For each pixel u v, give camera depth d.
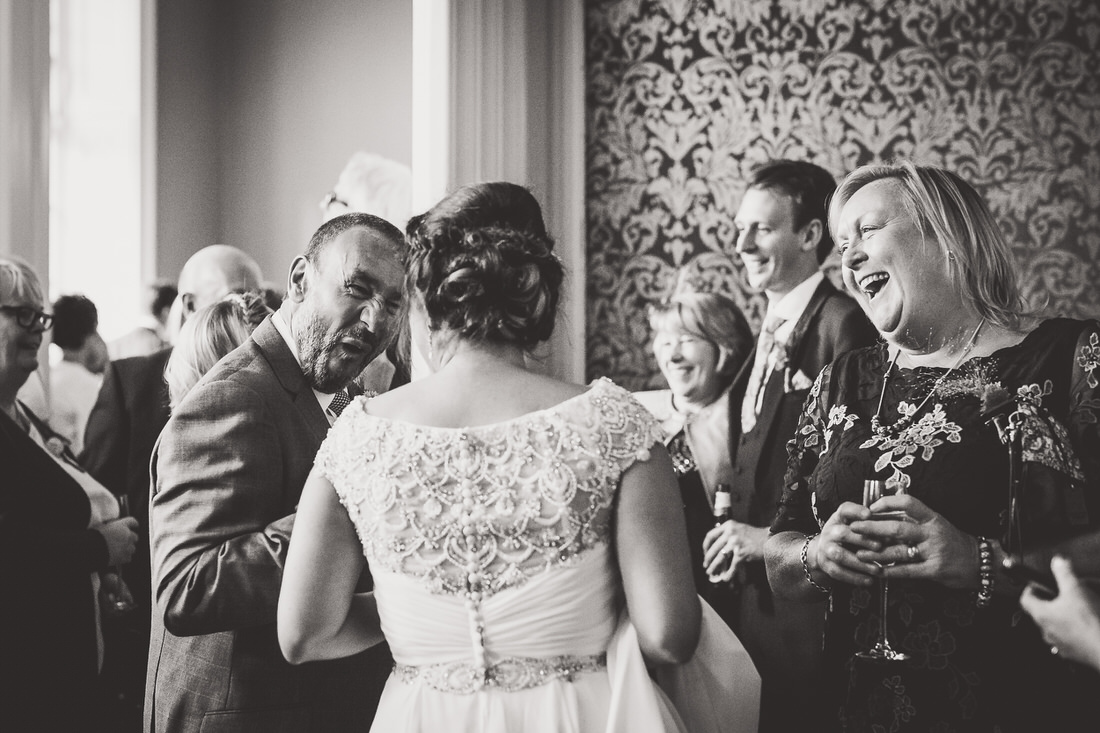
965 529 1.90
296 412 2.21
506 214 1.70
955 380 1.98
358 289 2.21
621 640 1.62
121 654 3.48
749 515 3.32
